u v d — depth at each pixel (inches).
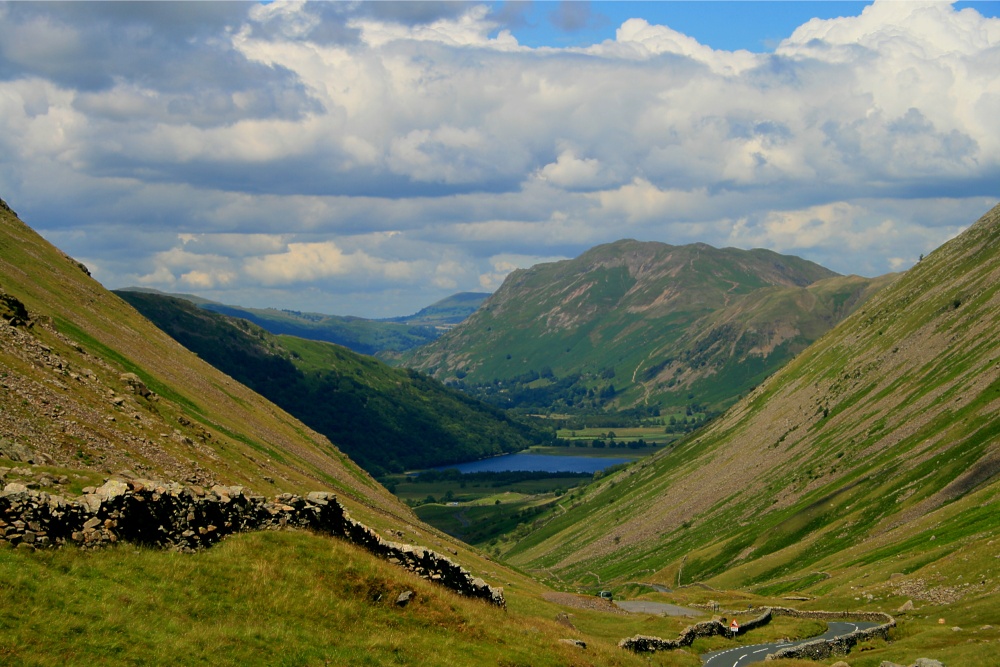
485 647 1630.2
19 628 1056.2
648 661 2273.6
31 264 4840.1
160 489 1470.2
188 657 1152.2
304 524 1768.0
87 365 3171.8
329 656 1318.9
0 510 1222.3
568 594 3816.4
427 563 2000.5
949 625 3319.4
